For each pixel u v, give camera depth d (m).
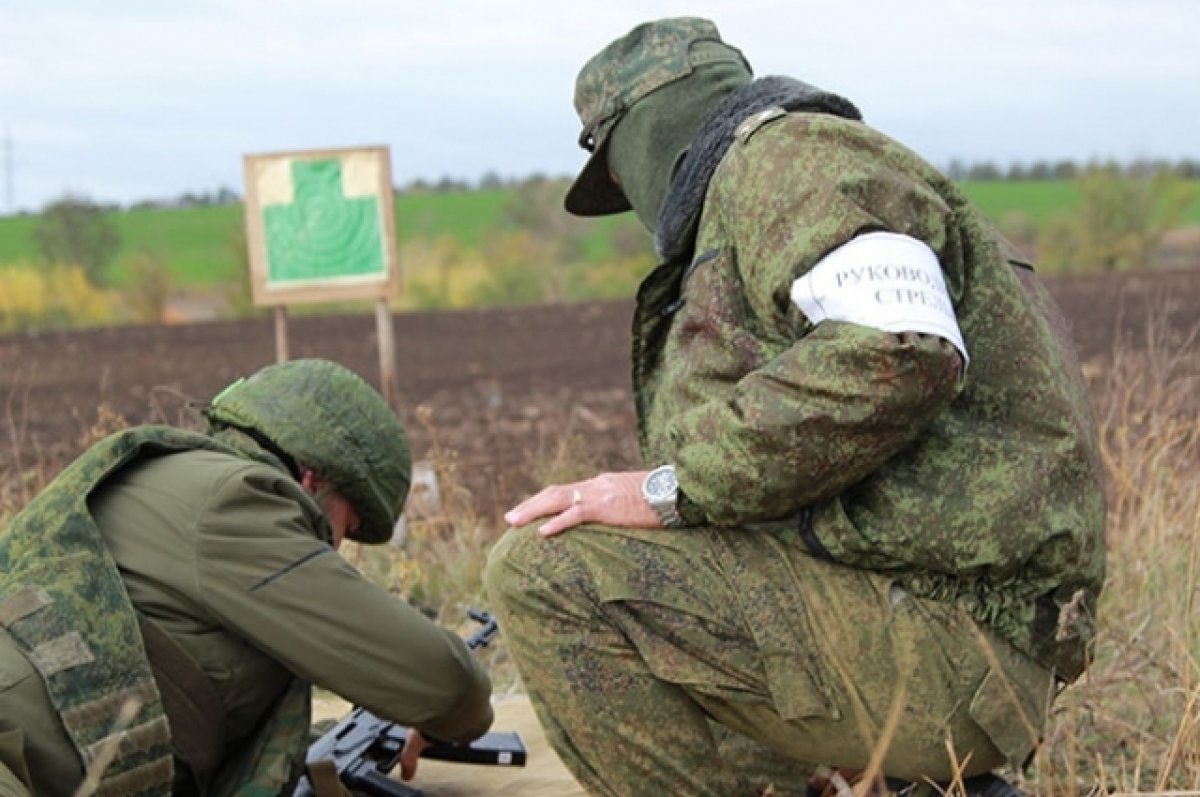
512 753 3.69
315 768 3.27
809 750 3.00
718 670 2.95
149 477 3.03
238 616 2.96
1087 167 23.20
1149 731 3.61
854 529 2.83
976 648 2.86
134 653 2.85
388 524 3.44
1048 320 3.00
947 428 2.83
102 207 25.88
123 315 22.11
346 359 14.39
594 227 28.81
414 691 3.11
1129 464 5.23
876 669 2.87
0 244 27.55
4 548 2.92
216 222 33.31
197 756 3.00
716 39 3.22
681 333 3.02
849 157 2.80
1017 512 2.78
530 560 2.99
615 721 2.99
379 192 6.77
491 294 23.28
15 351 15.70
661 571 2.94
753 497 2.78
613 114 3.21
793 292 2.74
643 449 3.28
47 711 2.79
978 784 2.97
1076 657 2.94
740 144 2.92
